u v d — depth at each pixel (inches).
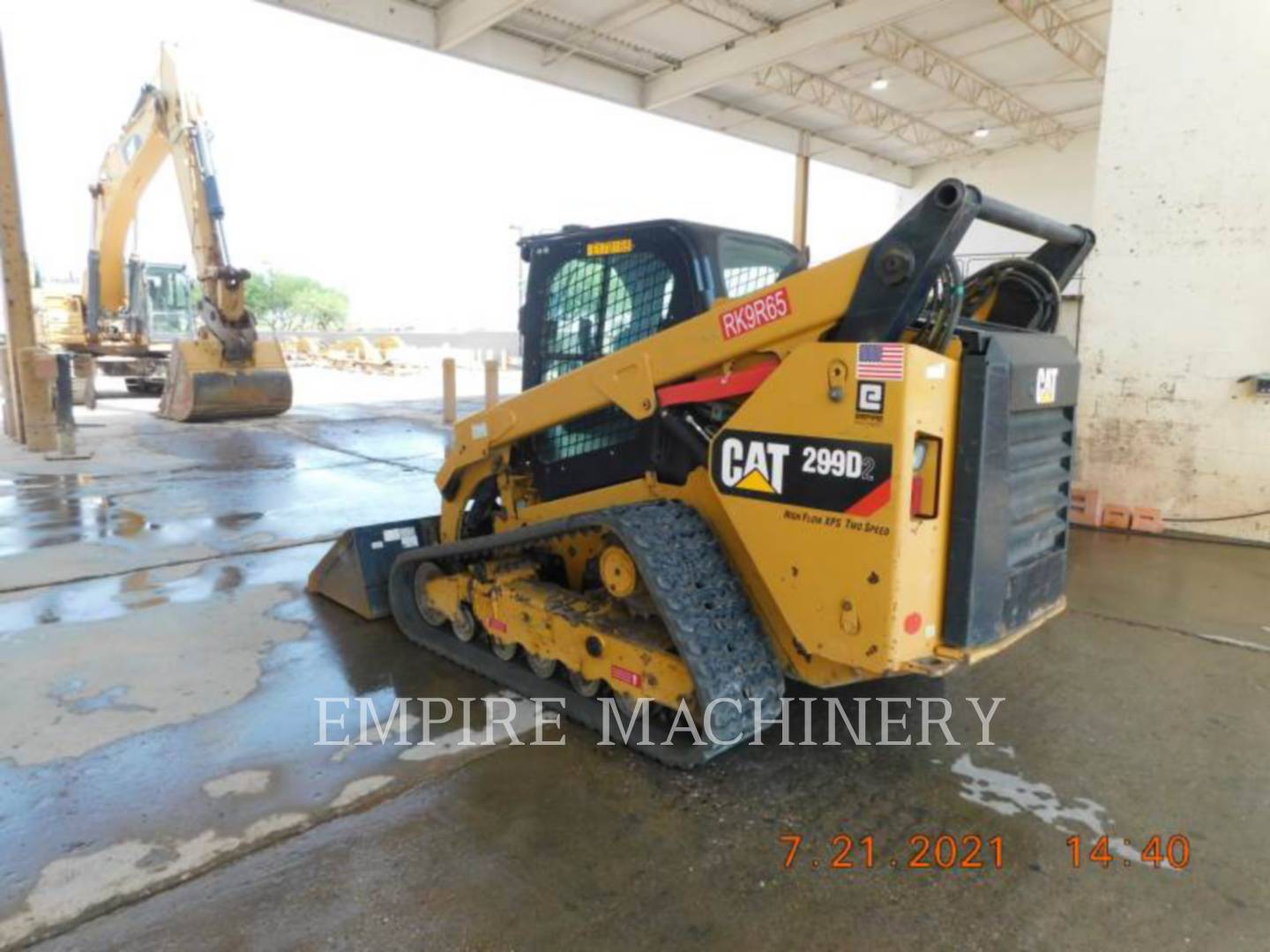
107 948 71.9
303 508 252.7
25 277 339.9
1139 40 226.1
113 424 441.1
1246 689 128.4
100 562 192.5
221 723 114.7
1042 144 663.1
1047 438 99.4
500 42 400.8
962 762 106.0
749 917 76.4
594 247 122.6
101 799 95.4
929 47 451.8
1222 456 225.1
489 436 133.1
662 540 100.8
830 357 85.7
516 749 107.5
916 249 80.3
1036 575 99.7
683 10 378.0
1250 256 215.5
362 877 81.4
